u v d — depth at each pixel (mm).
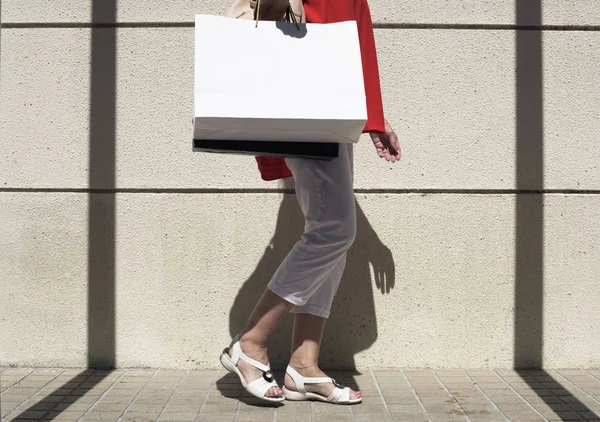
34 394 3764
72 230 4305
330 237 3457
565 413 3457
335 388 3635
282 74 2996
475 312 4293
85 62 4301
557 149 4270
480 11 4281
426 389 3875
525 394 3779
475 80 4289
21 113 4312
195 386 3936
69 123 4305
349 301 4293
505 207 4289
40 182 4309
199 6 4277
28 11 4301
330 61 3041
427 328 4293
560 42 4266
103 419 3350
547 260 4289
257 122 2939
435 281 4289
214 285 4285
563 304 4289
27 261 4316
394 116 4297
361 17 3572
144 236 4285
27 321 4320
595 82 4270
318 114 2939
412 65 4289
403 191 4293
